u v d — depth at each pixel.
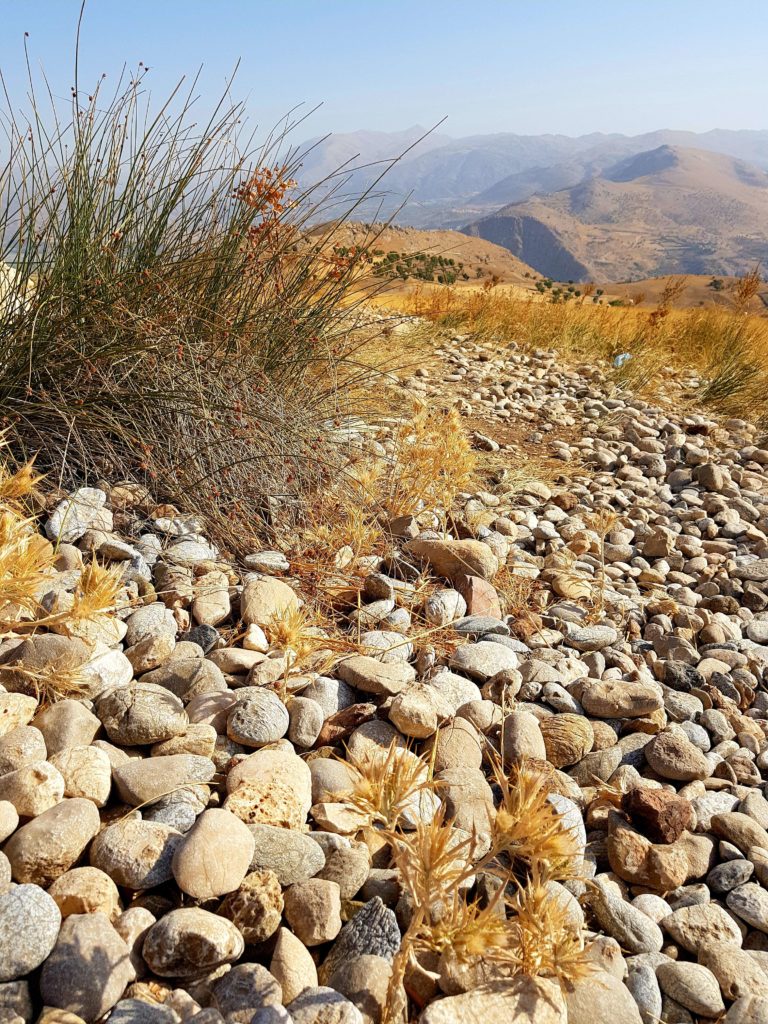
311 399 4.01
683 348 9.23
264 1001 1.34
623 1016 1.52
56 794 1.62
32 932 1.31
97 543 2.72
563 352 8.92
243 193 3.60
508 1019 1.41
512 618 3.17
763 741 2.70
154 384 3.23
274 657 2.43
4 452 2.99
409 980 1.51
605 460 5.49
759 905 1.92
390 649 2.59
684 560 4.18
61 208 3.09
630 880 1.99
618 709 2.55
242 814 1.71
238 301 3.76
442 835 1.40
